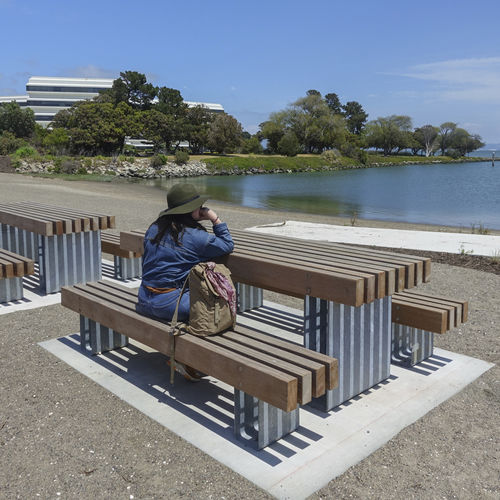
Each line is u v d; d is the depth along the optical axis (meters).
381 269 3.96
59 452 3.48
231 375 3.41
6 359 5.02
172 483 3.16
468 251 10.70
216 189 45.69
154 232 4.11
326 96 158.25
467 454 3.49
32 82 149.62
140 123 79.56
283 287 4.15
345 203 33.47
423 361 5.04
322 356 3.45
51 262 7.20
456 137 168.62
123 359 5.03
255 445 3.54
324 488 3.12
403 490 3.11
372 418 3.95
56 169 54.06
